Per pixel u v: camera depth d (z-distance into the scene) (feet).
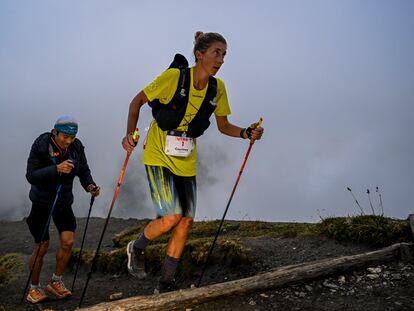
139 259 14.53
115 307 12.40
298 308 12.89
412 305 12.50
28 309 16.31
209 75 13.41
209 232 26.32
